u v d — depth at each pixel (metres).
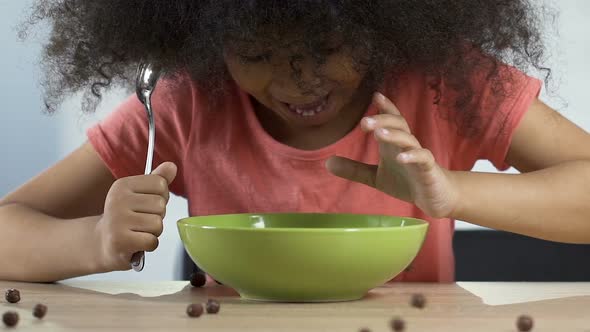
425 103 1.30
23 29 1.27
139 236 1.05
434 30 1.05
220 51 1.05
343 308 0.91
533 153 1.24
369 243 0.91
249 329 0.80
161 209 1.06
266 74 1.05
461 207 1.06
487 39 1.12
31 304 0.94
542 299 0.97
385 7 1.01
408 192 1.05
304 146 1.31
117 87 1.32
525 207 1.09
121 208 1.06
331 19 0.96
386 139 0.96
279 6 0.96
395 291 1.03
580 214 1.12
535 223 1.10
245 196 1.32
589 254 1.55
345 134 1.31
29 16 1.26
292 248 0.90
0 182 2.48
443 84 1.24
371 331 0.77
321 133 1.31
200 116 1.34
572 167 1.15
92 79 1.22
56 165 1.35
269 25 0.98
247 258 0.91
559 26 2.15
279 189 1.31
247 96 1.33
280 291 0.93
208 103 1.33
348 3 0.98
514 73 1.22
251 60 1.04
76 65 1.20
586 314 0.88
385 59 1.05
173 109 1.35
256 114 1.33
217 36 1.02
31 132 2.48
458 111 1.24
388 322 0.83
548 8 1.31
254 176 1.32
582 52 2.15
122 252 1.06
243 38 0.99
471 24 1.09
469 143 1.30
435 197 1.01
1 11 2.41
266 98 1.12
